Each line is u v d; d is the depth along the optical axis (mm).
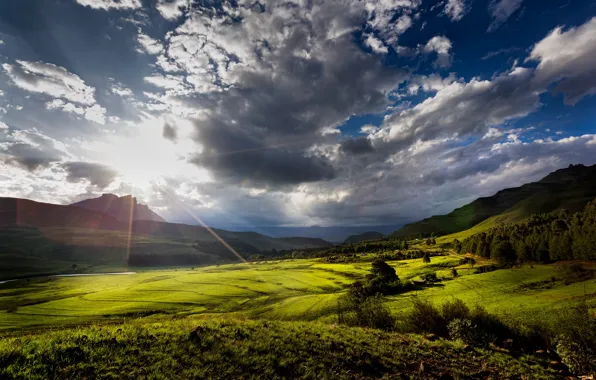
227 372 11008
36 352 10812
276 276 139875
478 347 17891
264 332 15812
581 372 14617
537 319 21703
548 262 90812
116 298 102125
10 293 133875
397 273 109125
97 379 9820
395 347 15844
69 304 94750
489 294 54531
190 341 13227
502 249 108062
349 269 146000
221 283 127562
